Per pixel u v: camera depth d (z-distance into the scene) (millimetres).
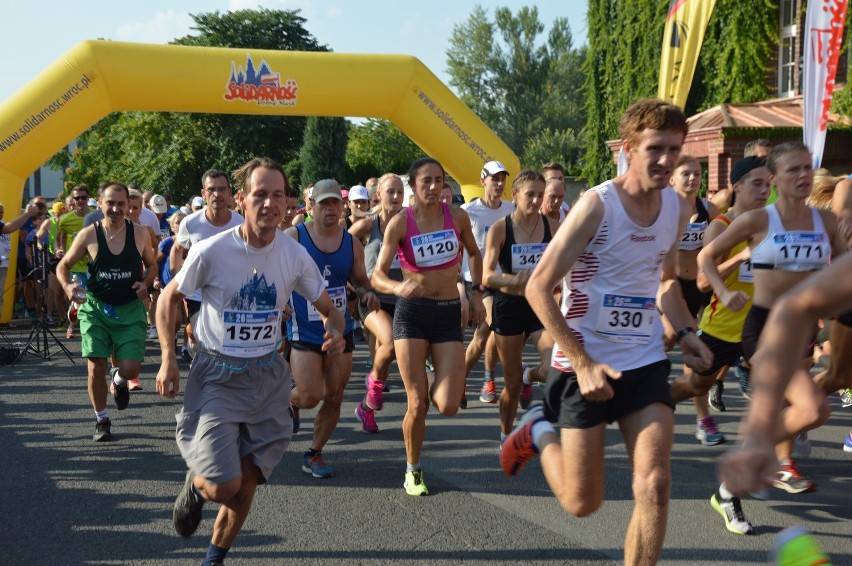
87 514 4688
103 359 6285
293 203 9422
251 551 4121
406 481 5043
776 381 1565
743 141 15047
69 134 13031
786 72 17391
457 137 14422
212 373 3623
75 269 9875
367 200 10117
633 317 3332
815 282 1569
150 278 6367
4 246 13156
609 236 3277
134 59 13047
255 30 45875
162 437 6438
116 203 6160
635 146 3244
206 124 43219
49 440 6371
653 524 3039
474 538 4270
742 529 4297
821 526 4414
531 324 5633
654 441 3145
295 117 42375
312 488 5133
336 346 3938
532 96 79188
